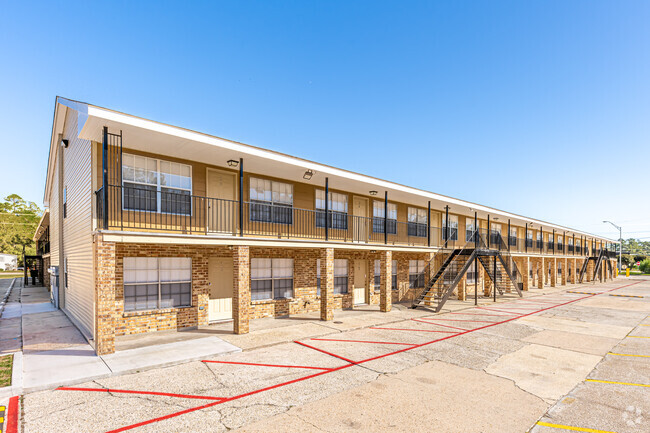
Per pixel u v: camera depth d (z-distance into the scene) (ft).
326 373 25.99
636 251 430.20
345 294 56.03
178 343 32.86
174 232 38.63
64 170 55.01
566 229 114.73
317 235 53.31
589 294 87.51
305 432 17.57
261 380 24.41
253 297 45.68
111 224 34.17
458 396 22.31
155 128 30.86
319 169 45.01
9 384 22.41
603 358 31.19
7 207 272.92
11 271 229.66
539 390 23.58
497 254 68.49
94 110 27.71
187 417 18.98
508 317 50.90
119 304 35.01
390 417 19.30
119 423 18.26
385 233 55.01
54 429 17.61
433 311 54.65
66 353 29.60
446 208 68.90
